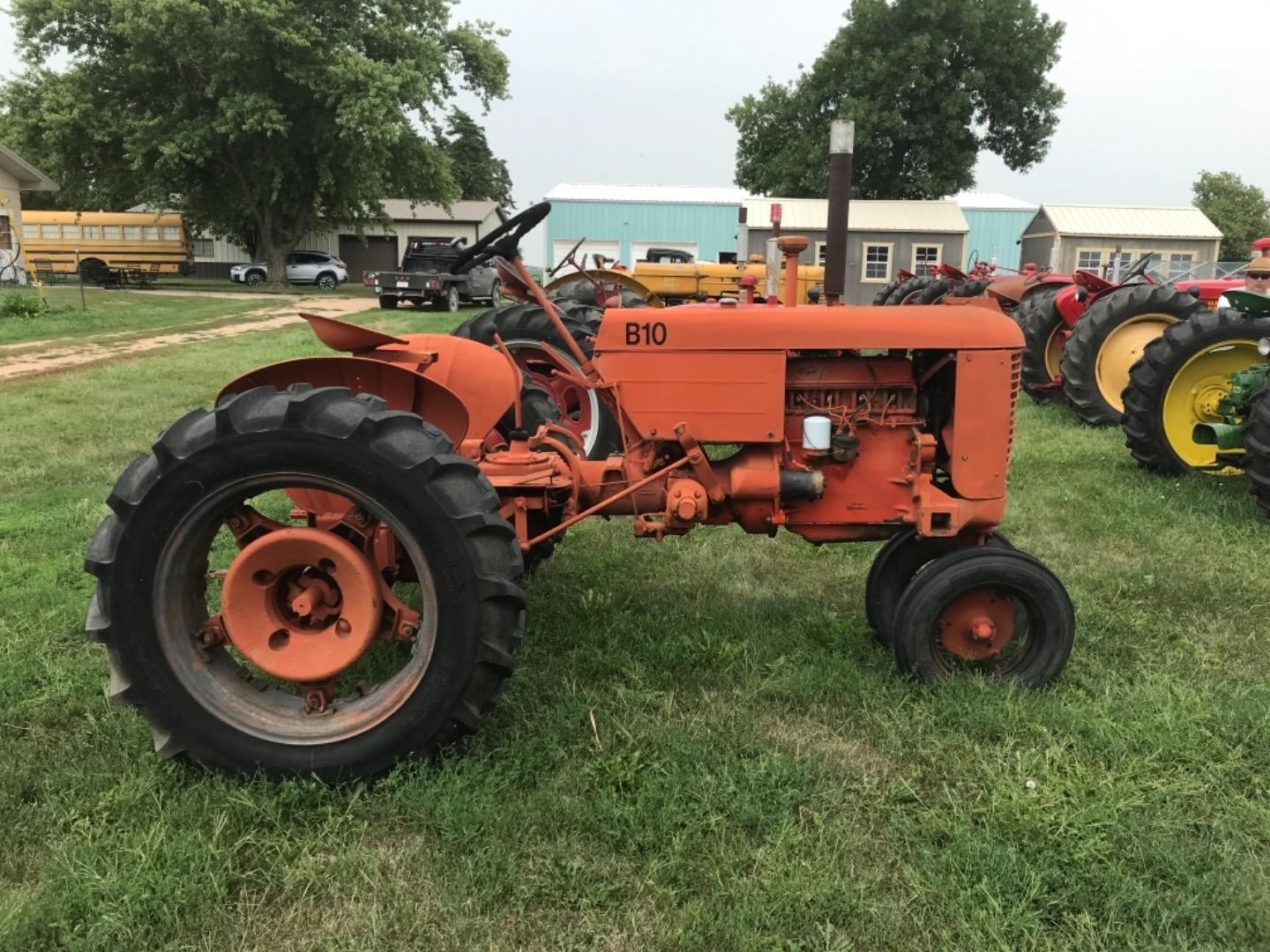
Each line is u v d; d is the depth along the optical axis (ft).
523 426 13.00
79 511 14.88
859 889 6.51
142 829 7.06
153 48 82.48
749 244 84.53
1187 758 8.14
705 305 10.04
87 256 102.32
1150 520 15.33
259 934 6.15
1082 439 21.99
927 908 6.41
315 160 89.81
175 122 85.61
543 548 12.17
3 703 8.91
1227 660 10.32
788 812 7.33
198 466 7.41
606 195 112.88
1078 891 6.50
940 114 94.73
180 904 6.28
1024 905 6.34
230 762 7.61
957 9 92.58
